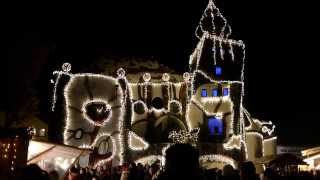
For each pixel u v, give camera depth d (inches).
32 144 756.6
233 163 1637.6
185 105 1713.8
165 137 1663.4
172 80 1766.7
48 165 863.1
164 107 1708.9
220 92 1689.2
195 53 1784.0
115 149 1581.0
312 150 1317.7
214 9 1790.1
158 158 1617.9
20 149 649.0
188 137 1605.6
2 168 621.6
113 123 1601.9
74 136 1565.0
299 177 454.3
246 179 293.9
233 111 1676.9
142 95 1712.6
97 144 1567.4
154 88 1726.1
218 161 1632.6
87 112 1585.9
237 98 1691.7
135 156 1604.3
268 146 1907.0
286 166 1080.2
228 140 1653.5
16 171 558.3
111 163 1562.5
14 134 641.0
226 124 1665.8
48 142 765.9
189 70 1838.1
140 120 1688.0
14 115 1284.4
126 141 1601.9
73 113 1578.5
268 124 1963.6
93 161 1524.4
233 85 1699.1
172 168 164.4
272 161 1096.2
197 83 1702.8
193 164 165.0
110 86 1622.8
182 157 164.4
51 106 1585.9
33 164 254.5
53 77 1609.3
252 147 1835.6
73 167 810.8
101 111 1593.3
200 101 1692.9
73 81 1599.4
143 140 1625.2
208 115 1676.9
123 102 1616.6
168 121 1689.2
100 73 1672.0
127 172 690.2
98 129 1581.0
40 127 1430.9
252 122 1873.8
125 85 1633.9
